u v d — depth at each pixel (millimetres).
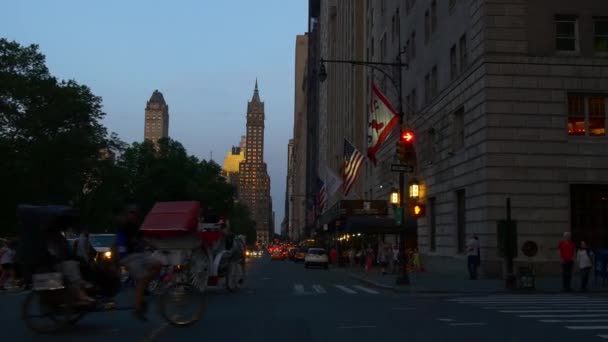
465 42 32812
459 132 33719
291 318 13383
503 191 28312
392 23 51812
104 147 59031
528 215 28219
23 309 11141
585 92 29000
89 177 59500
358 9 77125
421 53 41781
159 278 17656
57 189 54062
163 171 83312
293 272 44281
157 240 18141
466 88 31562
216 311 14852
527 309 15203
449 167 34562
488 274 28297
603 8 29266
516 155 28516
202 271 18641
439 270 36219
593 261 27000
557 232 28172
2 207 52750
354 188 72250
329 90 114812
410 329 11617
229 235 20922
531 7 29219
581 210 28781
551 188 28422
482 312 14508
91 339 10461
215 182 98500
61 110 54375
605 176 28641
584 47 29188
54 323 11305
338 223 53500
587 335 10766
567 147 28656
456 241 33844
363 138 71062
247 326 12062
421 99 41531
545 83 28844
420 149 41094
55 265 11180
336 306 16109
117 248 11531
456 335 10852
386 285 24766
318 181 73188
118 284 11977
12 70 55156
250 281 29969
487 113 28656
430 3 39594
